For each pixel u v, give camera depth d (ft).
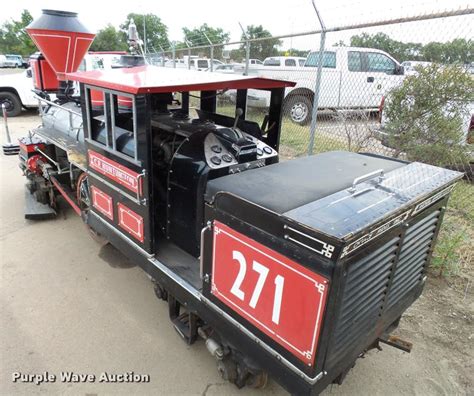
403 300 6.82
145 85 6.68
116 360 7.95
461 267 11.41
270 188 5.75
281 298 5.02
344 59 24.14
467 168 15.15
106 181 8.84
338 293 4.57
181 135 8.34
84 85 8.68
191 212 7.86
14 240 12.89
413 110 13.55
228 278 5.86
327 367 5.08
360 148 16.81
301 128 25.08
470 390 7.49
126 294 10.18
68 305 9.64
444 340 8.75
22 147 15.52
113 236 9.14
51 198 14.46
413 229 6.12
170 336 8.68
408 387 7.52
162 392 7.23
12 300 9.74
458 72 12.74
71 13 13.09
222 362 6.84
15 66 138.00
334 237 4.14
